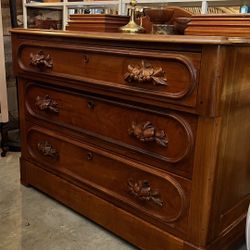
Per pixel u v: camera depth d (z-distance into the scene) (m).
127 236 1.21
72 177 1.38
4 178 1.74
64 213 1.43
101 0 1.82
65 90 1.31
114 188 1.21
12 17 2.07
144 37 0.95
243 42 0.88
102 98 1.16
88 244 1.23
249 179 1.16
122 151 1.15
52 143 1.44
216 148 0.91
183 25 1.24
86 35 1.11
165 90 0.95
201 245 0.98
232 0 1.44
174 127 0.97
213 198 0.96
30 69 1.42
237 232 1.16
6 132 2.05
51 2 2.13
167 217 1.05
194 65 0.87
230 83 0.90
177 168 1.00
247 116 1.03
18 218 1.38
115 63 1.06
